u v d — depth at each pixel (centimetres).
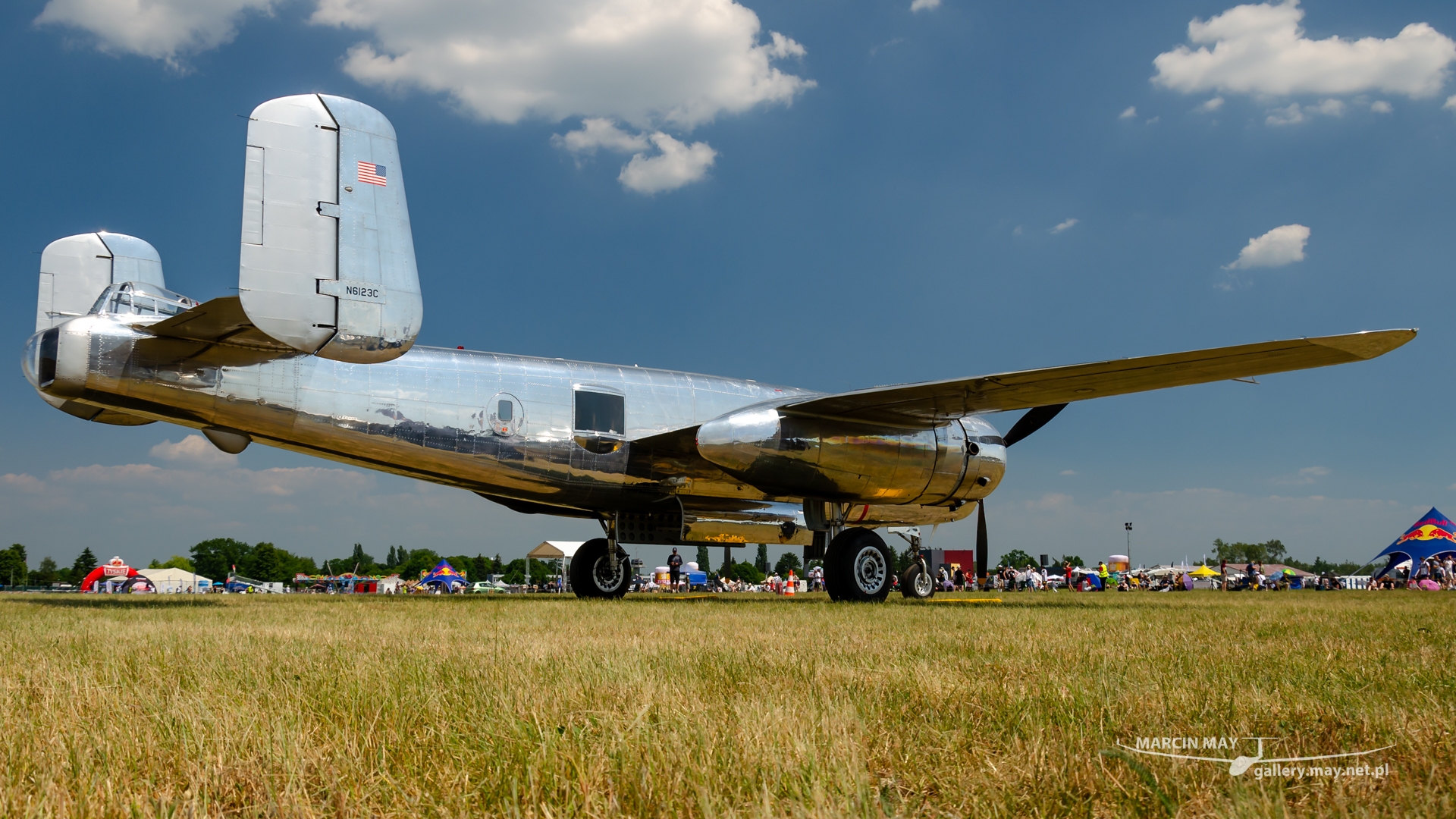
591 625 624
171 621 645
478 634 536
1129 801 175
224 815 174
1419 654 422
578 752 203
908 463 1188
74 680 305
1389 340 834
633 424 1252
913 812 169
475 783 189
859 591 1161
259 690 292
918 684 307
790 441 1102
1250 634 544
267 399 987
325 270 862
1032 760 199
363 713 254
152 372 923
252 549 12481
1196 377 977
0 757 206
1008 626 621
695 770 186
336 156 880
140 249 1291
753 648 446
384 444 1069
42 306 1216
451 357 1143
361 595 1475
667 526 1331
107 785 181
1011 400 1084
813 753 192
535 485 1198
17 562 11662
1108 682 318
